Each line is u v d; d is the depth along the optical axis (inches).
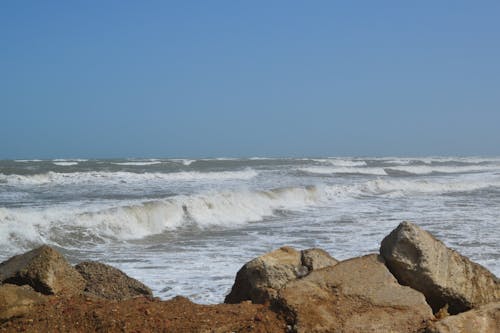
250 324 220.4
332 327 217.2
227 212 842.2
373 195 1267.2
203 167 2026.3
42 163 2007.9
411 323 224.5
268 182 1435.8
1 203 863.7
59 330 220.1
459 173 2298.2
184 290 390.0
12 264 268.8
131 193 1061.8
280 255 269.4
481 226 737.0
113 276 292.0
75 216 644.1
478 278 257.6
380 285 237.9
